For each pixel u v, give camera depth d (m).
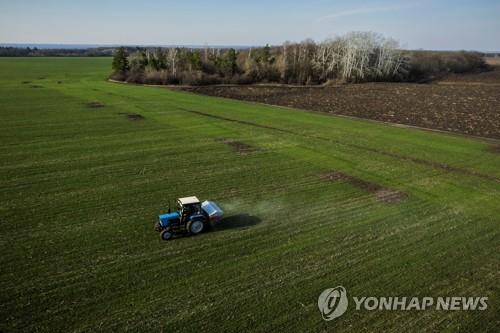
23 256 14.63
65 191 21.20
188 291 12.82
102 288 12.84
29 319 11.37
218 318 11.58
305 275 13.91
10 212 18.39
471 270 14.50
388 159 28.77
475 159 29.30
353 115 47.16
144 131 35.34
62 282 13.12
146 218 18.20
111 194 20.98
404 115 47.44
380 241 16.58
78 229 16.89
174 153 28.98
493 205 20.88
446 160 28.86
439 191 22.75
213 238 16.48
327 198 21.28
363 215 19.20
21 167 24.92
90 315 11.58
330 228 17.70
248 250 15.55
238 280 13.50
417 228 17.92
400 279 13.81
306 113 47.44
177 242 16.06
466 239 16.94
